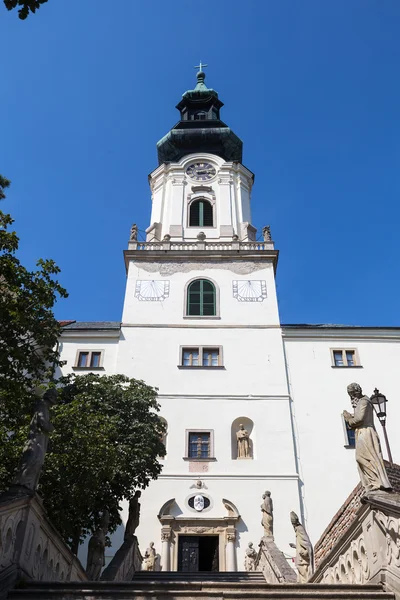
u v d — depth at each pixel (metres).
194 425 30.39
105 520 18.06
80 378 22.70
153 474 21.88
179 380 31.92
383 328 34.31
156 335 33.75
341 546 10.43
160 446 22.59
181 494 28.02
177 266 37.16
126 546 19.23
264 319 34.62
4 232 15.29
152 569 25.03
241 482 28.48
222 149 47.28
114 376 23.72
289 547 26.50
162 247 38.66
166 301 35.38
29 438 10.24
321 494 28.28
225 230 40.09
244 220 41.84
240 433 30.05
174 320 34.47
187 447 29.62
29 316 15.65
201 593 8.83
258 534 26.97
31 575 9.55
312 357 33.25
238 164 44.91
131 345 33.25
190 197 42.50
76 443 17.12
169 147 47.56
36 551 9.93
